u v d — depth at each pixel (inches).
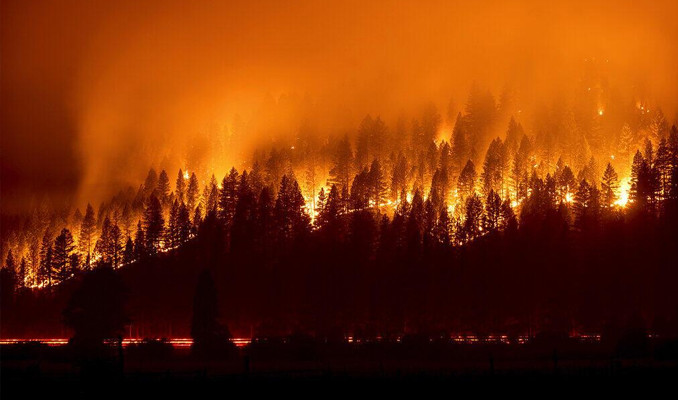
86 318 3454.7
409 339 3472.0
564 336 3764.8
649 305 4795.8
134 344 3479.3
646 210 5989.2
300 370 2369.6
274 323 4645.7
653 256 5270.7
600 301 4488.2
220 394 2117.4
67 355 3216.0
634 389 2188.7
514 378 2295.8
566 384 2235.5
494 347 3548.2
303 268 5482.3
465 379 2292.1
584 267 4945.9
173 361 3238.2
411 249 5083.7
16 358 3235.7
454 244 5851.4
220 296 5442.9
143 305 5290.4
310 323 4554.6
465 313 4576.8
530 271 4972.9
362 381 2272.4
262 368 2832.2
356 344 3604.8
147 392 2112.5
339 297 4877.0
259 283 5477.4
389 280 4872.0
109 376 2143.2
